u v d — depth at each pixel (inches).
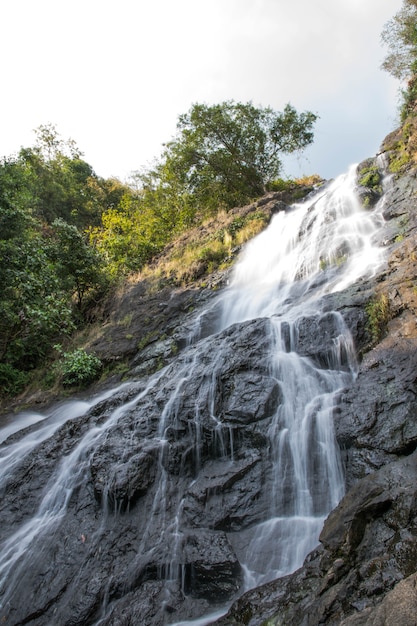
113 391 391.2
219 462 227.0
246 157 810.2
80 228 1200.8
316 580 136.6
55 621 175.3
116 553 195.9
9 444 328.8
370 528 141.5
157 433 251.9
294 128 812.6
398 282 279.7
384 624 93.0
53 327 530.6
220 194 789.9
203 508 201.5
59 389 454.9
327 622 114.8
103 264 656.4
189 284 536.1
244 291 445.7
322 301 308.7
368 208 452.8
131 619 162.9
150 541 195.2
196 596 170.7
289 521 188.2
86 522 218.1
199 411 247.9
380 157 539.8
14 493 256.2
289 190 752.3
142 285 585.9
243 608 145.0
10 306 471.2
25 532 225.8
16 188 567.2
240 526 191.5
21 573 200.5
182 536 189.0
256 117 817.5
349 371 253.4
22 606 185.5
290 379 251.9
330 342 268.5
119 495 215.6
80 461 256.5
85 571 191.8
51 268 569.3
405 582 101.0
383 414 199.2
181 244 679.7
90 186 1398.9
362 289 301.0
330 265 388.2
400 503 140.9
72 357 457.4
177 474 227.3
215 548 178.7
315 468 204.1
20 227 488.4
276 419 229.1
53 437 295.7
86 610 174.1
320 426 212.7
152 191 951.0
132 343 471.5
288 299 371.9
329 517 155.3
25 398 471.8
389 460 183.3
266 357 270.1
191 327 425.1
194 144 796.0
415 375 206.8
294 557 172.9
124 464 229.3
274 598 141.9
